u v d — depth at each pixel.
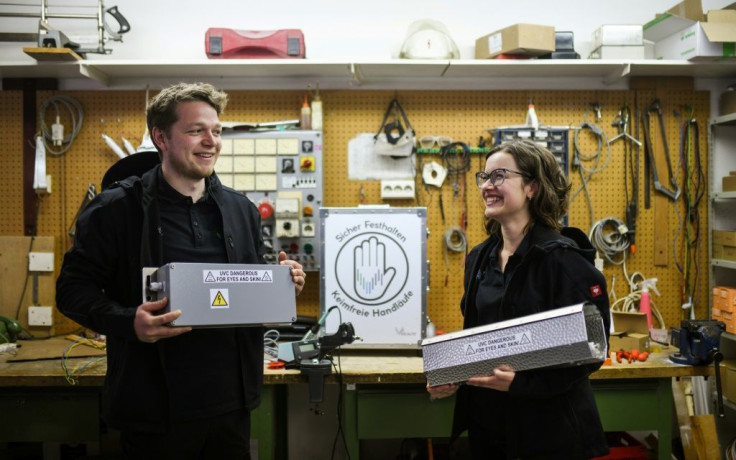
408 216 2.33
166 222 1.46
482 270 1.64
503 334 1.41
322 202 2.65
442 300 2.79
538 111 2.78
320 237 2.33
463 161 2.77
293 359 2.12
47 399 2.12
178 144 1.41
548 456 1.40
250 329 1.52
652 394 2.11
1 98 2.73
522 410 1.43
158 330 1.26
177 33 2.77
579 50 2.79
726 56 2.47
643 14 2.80
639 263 2.81
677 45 2.59
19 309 2.69
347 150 2.77
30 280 2.69
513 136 2.64
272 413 2.19
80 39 2.68
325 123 2.77
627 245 2.76
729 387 2.44
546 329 1.35
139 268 1.42
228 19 2.77
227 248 1.50
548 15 2.80
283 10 2.78
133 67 2.55
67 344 2.49
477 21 2.80
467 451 2.74
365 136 2.77
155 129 1.45
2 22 2.74
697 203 2.79
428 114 2.77
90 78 2.60
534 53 2.54
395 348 2.32
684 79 2.78
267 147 2.62
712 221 2.77
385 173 2.77
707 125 2.79
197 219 1.50
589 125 2.76
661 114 2.77
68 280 1.40
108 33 2.65
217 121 1.45
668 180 2.79
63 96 2.72
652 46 2.79
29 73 2.65
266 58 2.53
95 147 2.75
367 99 2.76
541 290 1.45
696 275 2.80
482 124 2.78
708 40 2.43
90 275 1.42
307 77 2.76
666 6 2.79
